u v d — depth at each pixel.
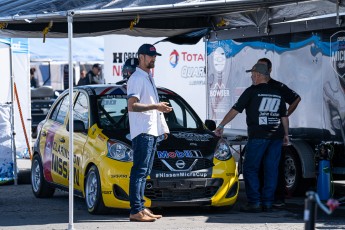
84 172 12.66
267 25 15.32
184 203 12.09
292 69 14.99
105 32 15.27
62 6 11.29
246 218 12.15
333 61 14.00
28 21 12.02
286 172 14.76
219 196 12.28
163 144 12.34
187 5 11.39
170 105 13.54
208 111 17.39
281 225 11.41
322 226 11.31
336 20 13.60
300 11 14.57
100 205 12.24
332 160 14.09
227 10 15.10
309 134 14.66
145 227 11.27
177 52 21.72
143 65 11.51
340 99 13.88
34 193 14.91
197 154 12.28
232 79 16.53
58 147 13.74
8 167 16.69
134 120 11.38
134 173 11.55
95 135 12.62
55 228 11.33
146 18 14.98
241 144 14.35
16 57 20.75
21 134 21.19
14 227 11.48
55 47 27.67
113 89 13.53
